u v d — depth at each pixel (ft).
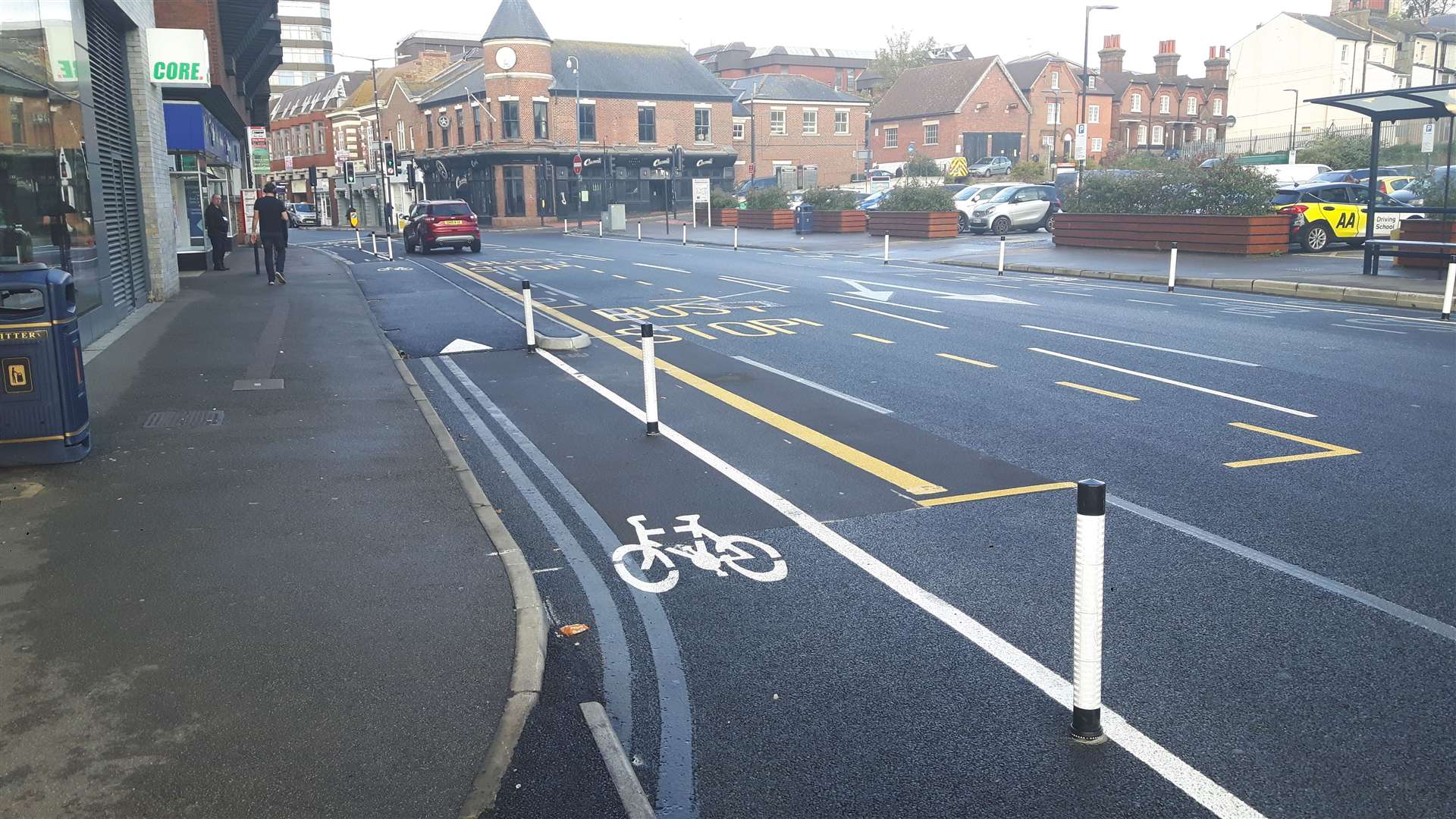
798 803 12.52
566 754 13.44
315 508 22.63
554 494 25.04
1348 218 87.40
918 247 110.73
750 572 19.95
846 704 14.87
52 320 25.23
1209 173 89.66
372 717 13.89
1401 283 64.03
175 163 93.25
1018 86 264.72
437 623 16.83
